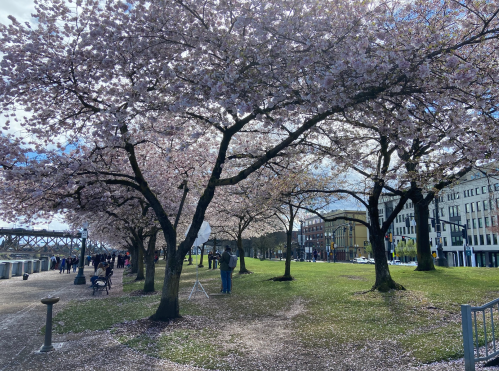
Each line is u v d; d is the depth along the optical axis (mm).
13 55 8703
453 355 6012
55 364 6418
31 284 23922
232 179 9773
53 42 9359
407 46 6629
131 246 36094
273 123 8688
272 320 9688
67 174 9641
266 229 32594
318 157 11430
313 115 9234
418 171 11148
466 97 7410
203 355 6660
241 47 7543
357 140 12359
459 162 9422
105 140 9062
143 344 7520
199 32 8078
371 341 7168
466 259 61844
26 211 12648
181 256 10234
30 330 9297
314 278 19781
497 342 6520
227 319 9961
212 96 7570
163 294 10148
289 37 7312
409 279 16547
